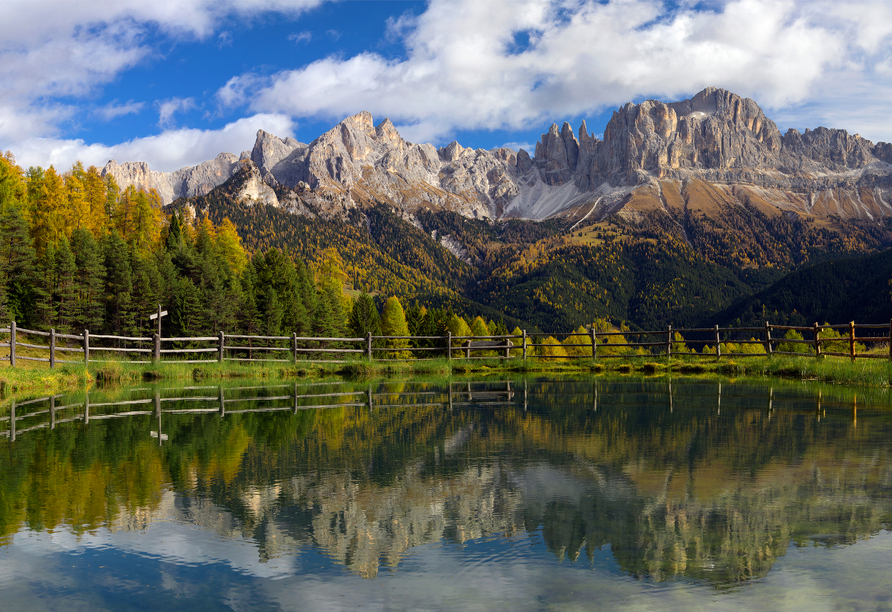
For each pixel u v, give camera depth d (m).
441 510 5.35
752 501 5.43
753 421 9.82
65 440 8.80
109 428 9.93
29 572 4.07
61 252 44.12
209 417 11.25
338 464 7.14
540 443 8.25
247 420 10.80
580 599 3.58
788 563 4.08
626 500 5.53
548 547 4.44
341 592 3.72
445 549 4.44
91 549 4.50
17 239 42.56
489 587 3.77
